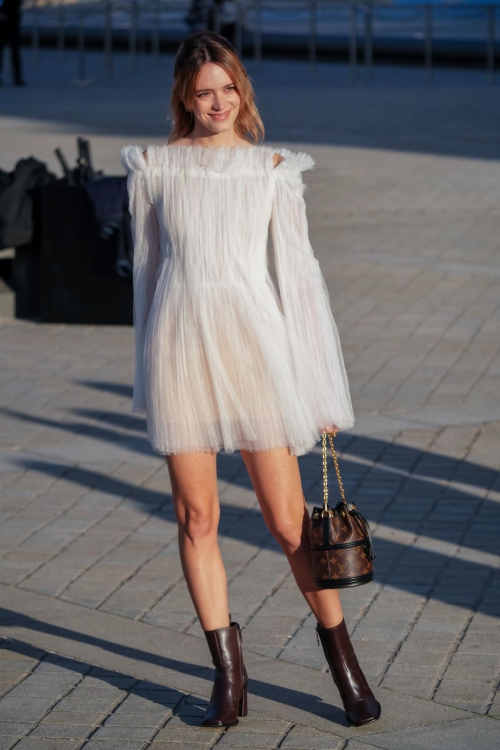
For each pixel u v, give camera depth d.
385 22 40.59
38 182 11.77
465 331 10.89
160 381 4.41
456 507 6.99
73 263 11.52
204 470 4.50
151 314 4.45
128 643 5.37
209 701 4.81
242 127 4.54
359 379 9.55
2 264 12.62
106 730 4.58
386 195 17.27
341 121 24.39
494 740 4.44
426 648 5.23
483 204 16.64
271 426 4.38
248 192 4.34
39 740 4.51
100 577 6.11
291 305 4.44
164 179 4.36
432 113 25.53
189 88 4.36
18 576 6.13
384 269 13.27
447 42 35.66
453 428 8.40
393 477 7.50
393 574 6.07
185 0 38.56
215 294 4.35
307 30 40.09
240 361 4.36
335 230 15.20
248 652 5.25
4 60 37.78
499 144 21.55
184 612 5.69
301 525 4.56
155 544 6.56
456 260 13.66
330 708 4.73
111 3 34.28
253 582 6.00
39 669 5.12
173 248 4.40
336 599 4.60
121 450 8.16
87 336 11.20
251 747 4.43
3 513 7.04
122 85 31.30
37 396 9.36
